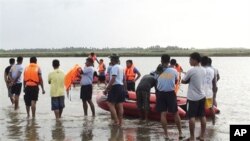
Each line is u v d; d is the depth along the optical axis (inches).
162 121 417.7
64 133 446.3
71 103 687.1
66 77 563.2
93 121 514.9
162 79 415.5
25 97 537.3
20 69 607.5
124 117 548.1
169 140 411.5
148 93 510.6
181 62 2874.0
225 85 1036.5
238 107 635.5
